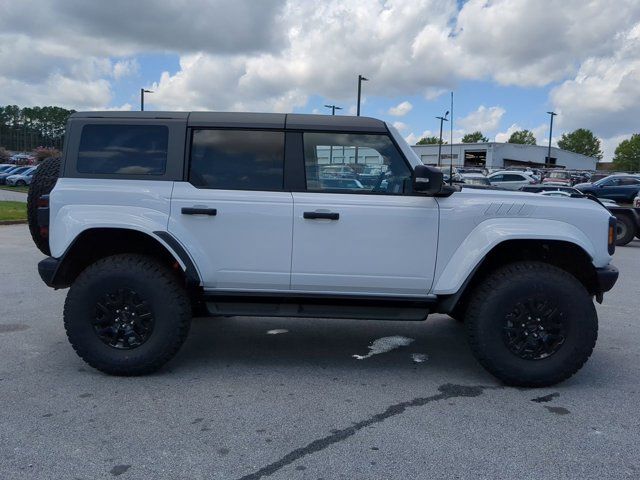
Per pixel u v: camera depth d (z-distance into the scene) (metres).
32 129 133.75
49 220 4.39
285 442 3.41
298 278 4.43
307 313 4.54
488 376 4.64
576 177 41.75
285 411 3.87
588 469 3.14
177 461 3.17
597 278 4.45
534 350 4.29
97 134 4.48
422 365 4.91
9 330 5.70
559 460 3.24
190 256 4.37
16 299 7.09
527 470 3.12
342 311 4.53
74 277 4.73
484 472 3.10
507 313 4.27
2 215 17.95
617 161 110.00
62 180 4.43
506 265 4.44
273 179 4.45
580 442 3.46
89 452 3.25
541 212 4.37
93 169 4.45
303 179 4.45
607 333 6.00
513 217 4.38
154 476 3.01
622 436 3.55
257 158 4.47
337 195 4.41
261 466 3.13
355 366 4.86
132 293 4.34
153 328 4.37
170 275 4.43
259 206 4.36
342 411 3.88
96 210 4.34
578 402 4.10
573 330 4.26
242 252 4.40
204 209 4.34
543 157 67.81
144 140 4.48
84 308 4.34
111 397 4.05
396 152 4.47
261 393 4.19
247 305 4.55
